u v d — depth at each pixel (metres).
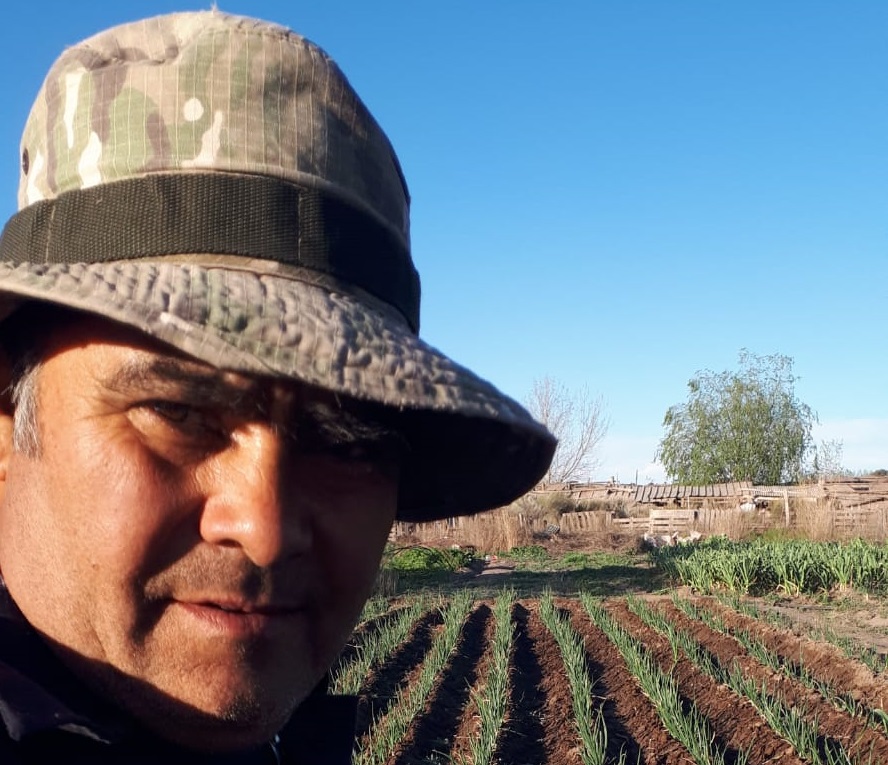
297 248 1.05
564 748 6.70
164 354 0.99
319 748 1.47
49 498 1.04
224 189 1.03
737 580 15.35
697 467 46.81
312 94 1.12
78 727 0.99
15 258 1.09
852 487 28.88
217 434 1.03
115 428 1.01
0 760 0.94
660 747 6.62
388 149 1.26
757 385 46.78
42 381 1.06
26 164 1.16
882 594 14.56
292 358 0.95
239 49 1.07
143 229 1.00
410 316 1.29
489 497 1.55
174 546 1.01
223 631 1.02
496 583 19.22
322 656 1.17
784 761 6.16
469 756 6.48
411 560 22.30
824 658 9.19
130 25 1.09
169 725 1.03
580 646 9.62
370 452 1.17
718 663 9.50
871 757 6.16
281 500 1.03
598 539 28.81
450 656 9.98
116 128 1.03
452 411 1.06
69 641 1.03
